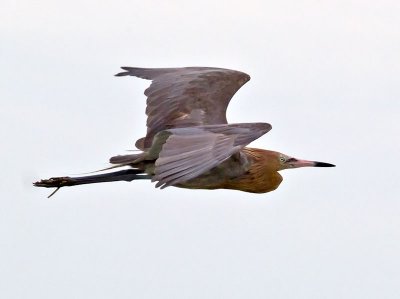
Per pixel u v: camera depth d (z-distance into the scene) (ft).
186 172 32.55
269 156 49.37
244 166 48.01
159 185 32.09
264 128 35.06
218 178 47.50
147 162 45.03
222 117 46.83
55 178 46.83
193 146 33.60
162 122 46.73
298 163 50.47
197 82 47.80
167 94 47.44
